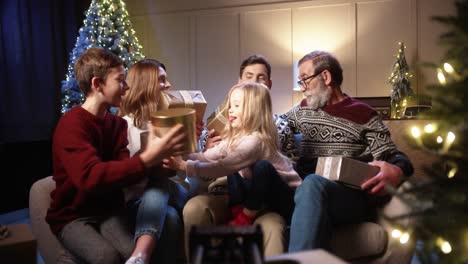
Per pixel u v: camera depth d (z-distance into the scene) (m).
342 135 2.23
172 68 7.27
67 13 6.93
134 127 2.19
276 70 6.64
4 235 1.59
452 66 0.87
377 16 6.12
